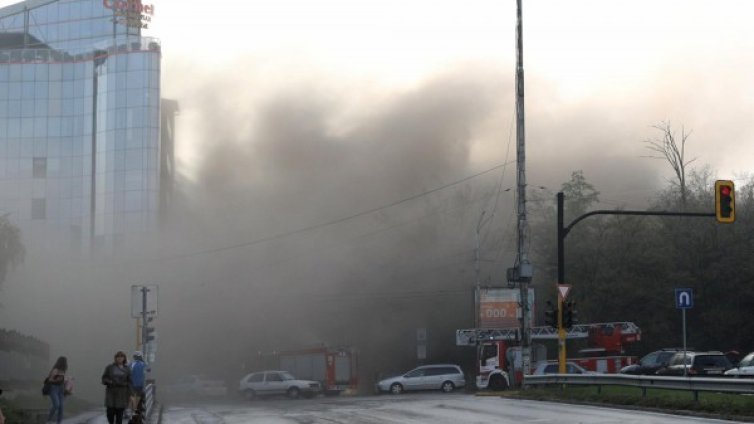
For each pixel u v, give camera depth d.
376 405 31.67
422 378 51.06
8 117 87.62
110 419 17.66
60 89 87.62
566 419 21.58
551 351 55.25
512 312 55.06
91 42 93.25
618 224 55.56
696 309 52.91
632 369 40.75
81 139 86.69
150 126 82.88
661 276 53.31
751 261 51.78
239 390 51.00
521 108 35.91
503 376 46.44
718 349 52.62
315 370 54.22
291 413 28.62
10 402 25.09
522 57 35.94
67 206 86.12
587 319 53.88
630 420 20.73
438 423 21.33
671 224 54.94
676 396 24.58
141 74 83.31
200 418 27.73
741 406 20.48
